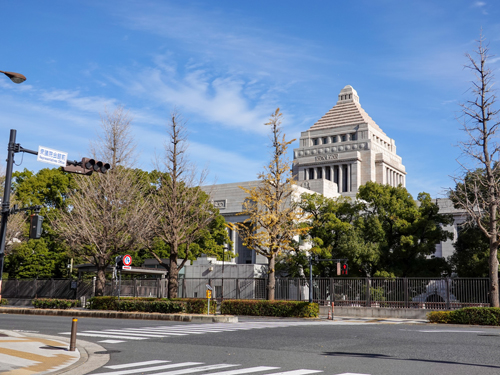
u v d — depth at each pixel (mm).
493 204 29422
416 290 34656
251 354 13289
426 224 43750
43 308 35719
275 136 38719
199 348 14609
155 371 10859
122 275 52938
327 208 48562
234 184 82875
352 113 121938
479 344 15484
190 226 36781
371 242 44188
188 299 33094
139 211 36594
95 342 16250
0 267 17391
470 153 29250
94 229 35125
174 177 36125
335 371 10500
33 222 17234
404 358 12430
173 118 36594
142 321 26000
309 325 24766
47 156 17188
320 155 114312
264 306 34562
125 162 37312
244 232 39344
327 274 46531
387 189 47000
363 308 35625
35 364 11461
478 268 41094
